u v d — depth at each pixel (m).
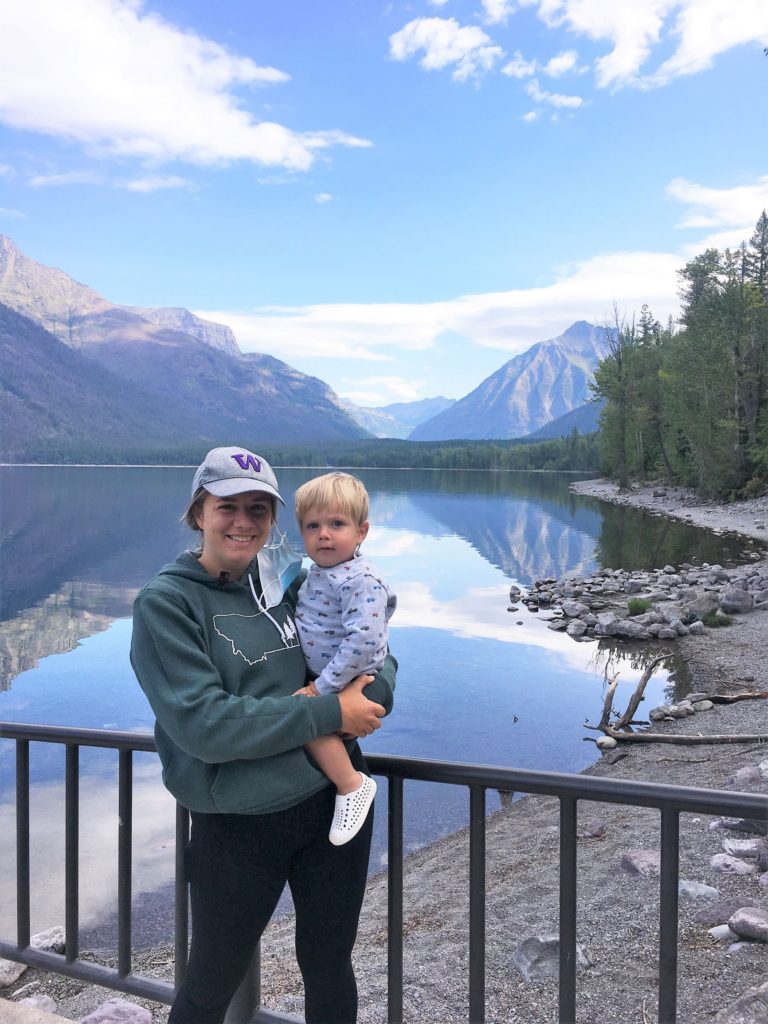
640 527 41.62
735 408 54.94
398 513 54.75
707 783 6.89
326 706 1.73
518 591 21.11
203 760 1.70
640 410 71.44
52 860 6.01
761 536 34.69
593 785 1.74
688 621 15.74
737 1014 2.76
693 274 67.88
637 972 3.36
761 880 4.25
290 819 1.82
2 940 2.67
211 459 1.92
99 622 19.97
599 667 12.66
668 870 1.70
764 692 10.10
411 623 16.88
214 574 1.92
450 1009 3.26
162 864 5.89
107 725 10.80
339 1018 1.91
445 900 4.80
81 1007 3.56
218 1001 1.88
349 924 1.90
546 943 3.56
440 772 1.92
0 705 11.88
